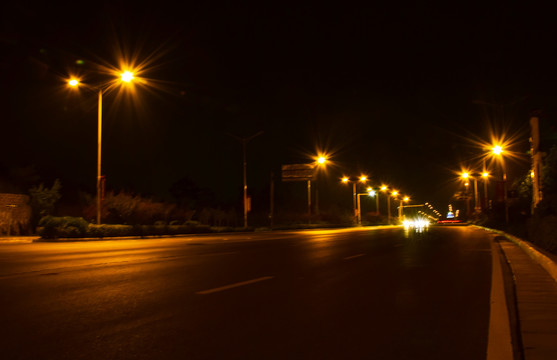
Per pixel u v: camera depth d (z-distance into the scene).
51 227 28.25
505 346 6.14
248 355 5.67
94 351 5.69
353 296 9.48
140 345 5.97
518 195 46.69
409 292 9.99
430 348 6.05
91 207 38.44
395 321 7.44
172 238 32.53
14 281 10.67
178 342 6.13
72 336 6.27
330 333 6.70
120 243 25.59
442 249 21.88
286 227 57.34
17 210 33.41
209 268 13.66
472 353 5.86
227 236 36.31
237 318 7.50
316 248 22.08
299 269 13.70
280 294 9.60
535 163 26.83
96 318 7.27
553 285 10.74
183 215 46.88
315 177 60.00
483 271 13.58
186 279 11.39
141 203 41.19
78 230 29.00
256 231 48.78
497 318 7.68
